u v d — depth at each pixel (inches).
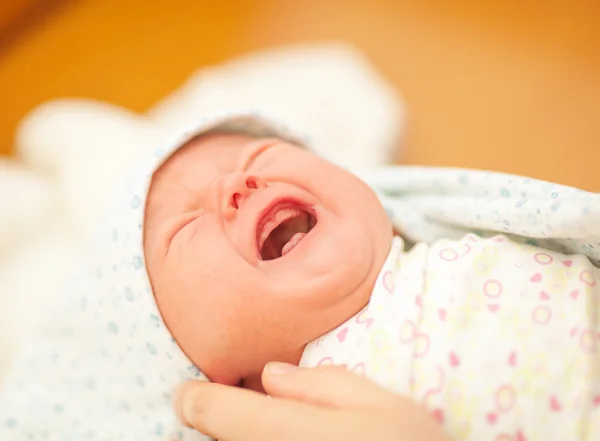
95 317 33.0
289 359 28.6
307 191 29.8
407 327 25.5
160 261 29.5
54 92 69.6
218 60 72.0
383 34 70.7
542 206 26.9
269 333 27.3
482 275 27.0
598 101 58.1
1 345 44.9
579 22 65.4
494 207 29.5
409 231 33.8
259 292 26.8
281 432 21.7
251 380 30.2
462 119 61.6
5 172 56.4
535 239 29.9
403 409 21.2
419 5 72.3
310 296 26.6
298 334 27.5
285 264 27.6
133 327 30.6
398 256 29.2
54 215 55.2
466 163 58.1
